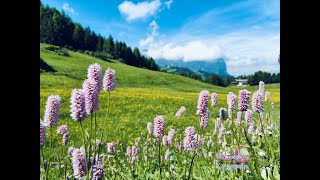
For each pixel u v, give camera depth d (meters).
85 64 24.08
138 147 6.80
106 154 5.22
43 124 3.47
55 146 6.32
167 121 10.53
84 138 3.16
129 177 4.62
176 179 4.20
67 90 16.58
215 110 9.22
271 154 3.88
